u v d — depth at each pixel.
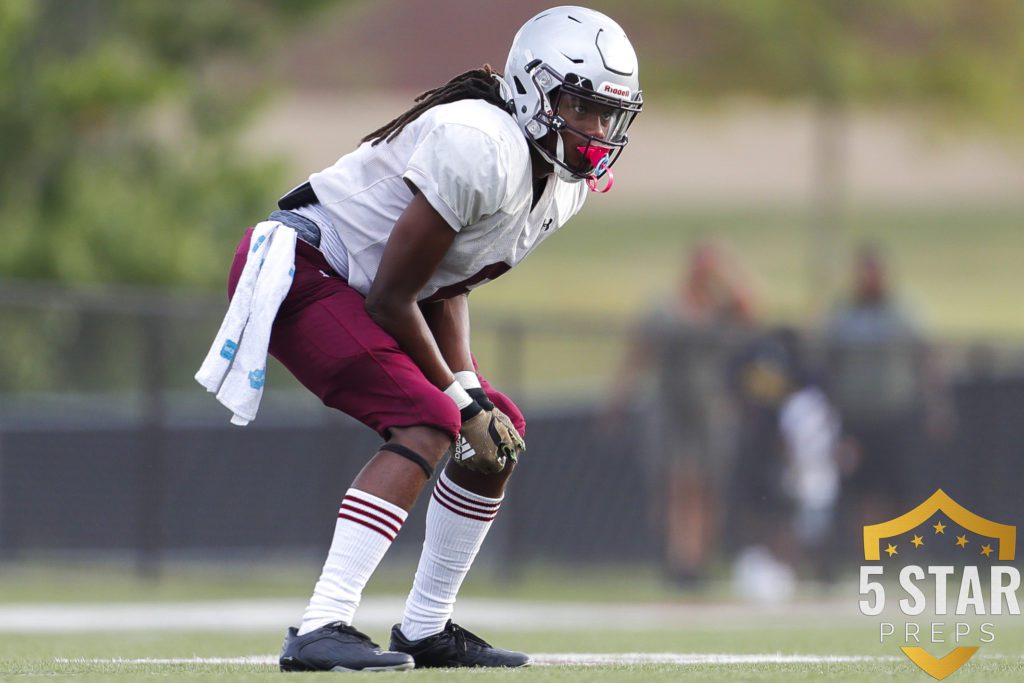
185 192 54.72
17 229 49.25
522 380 42.47
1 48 49.84
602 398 45.81
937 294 114.19
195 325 44.44
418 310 13.50
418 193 13.12
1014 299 112.62
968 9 76.81
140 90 50.75
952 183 172.25
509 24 131.38
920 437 43.38
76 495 42.34
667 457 42.31
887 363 43.31
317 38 126.81
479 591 40.25
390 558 42.34
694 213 156.50
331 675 12.52
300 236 13.91
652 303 44.44
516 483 42.22
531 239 14.23
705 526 42.12
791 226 147.88
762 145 196.50
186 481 43.12
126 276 50.72
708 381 42.50
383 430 13.41
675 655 16.61
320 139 151.00
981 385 44.09
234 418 13.45
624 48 13.58
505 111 13.59
